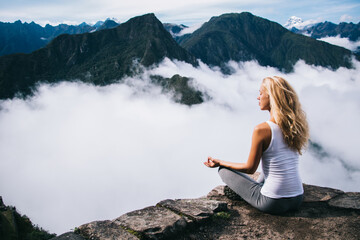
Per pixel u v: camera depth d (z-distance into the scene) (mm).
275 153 3107
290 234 3234
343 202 3891
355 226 3352
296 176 3250
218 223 3480
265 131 3051
